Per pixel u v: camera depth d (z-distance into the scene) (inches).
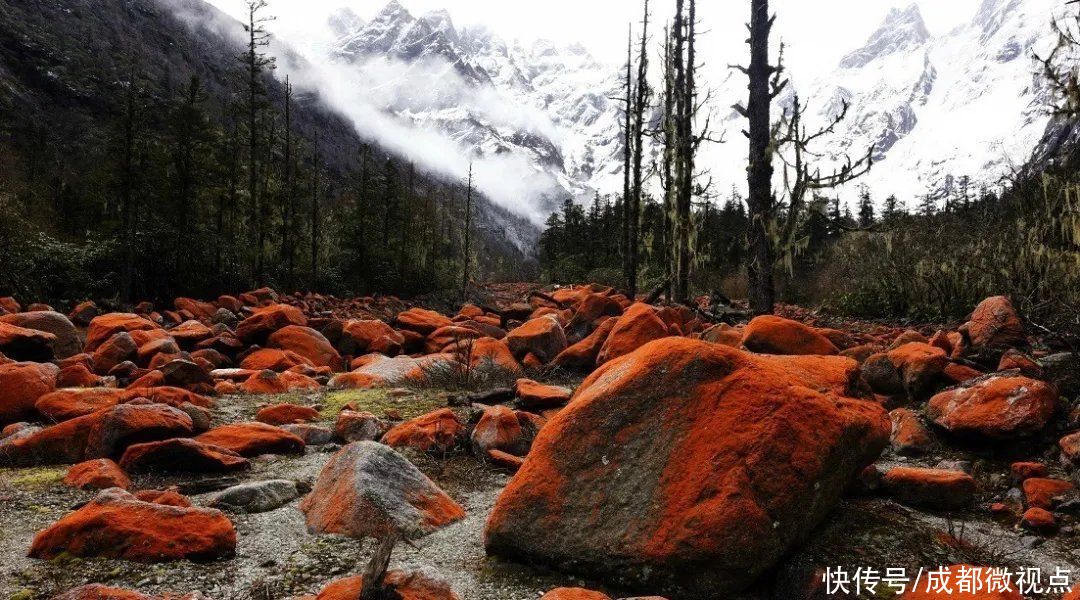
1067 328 308.7
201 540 136.4
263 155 1048.8
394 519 151.7
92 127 2576.3
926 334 469.7
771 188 422.0
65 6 3750.0
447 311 1120.8
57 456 201.8
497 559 142.1
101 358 351.3
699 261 600.7
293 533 152.1
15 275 630.5
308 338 426.3
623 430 142.2
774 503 125.6
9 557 135.0
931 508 164.6
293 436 220.4
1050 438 192.4
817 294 812.6
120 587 122.7
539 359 378.3
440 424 225.9
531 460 148.6
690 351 146.0
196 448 192.1
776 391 136.8
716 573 122.0
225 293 862.5
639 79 753.0
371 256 1290.6
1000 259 439.5
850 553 131.3
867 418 147.8
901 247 607.8
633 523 130.2
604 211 1889.8
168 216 864.3
